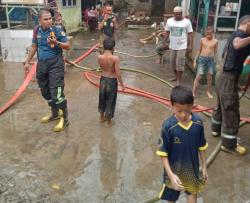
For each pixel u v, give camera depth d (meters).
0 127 5.46
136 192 3.84
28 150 4.74
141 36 14.57
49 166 4.34
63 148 4.80
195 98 6.93
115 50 11.53
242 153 4.70
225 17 7.28
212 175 4.23
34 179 4.06
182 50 7.27
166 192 3.04
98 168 4.31
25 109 6.21
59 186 3.93
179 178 2.92
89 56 10.60
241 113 6.20
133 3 22.61
